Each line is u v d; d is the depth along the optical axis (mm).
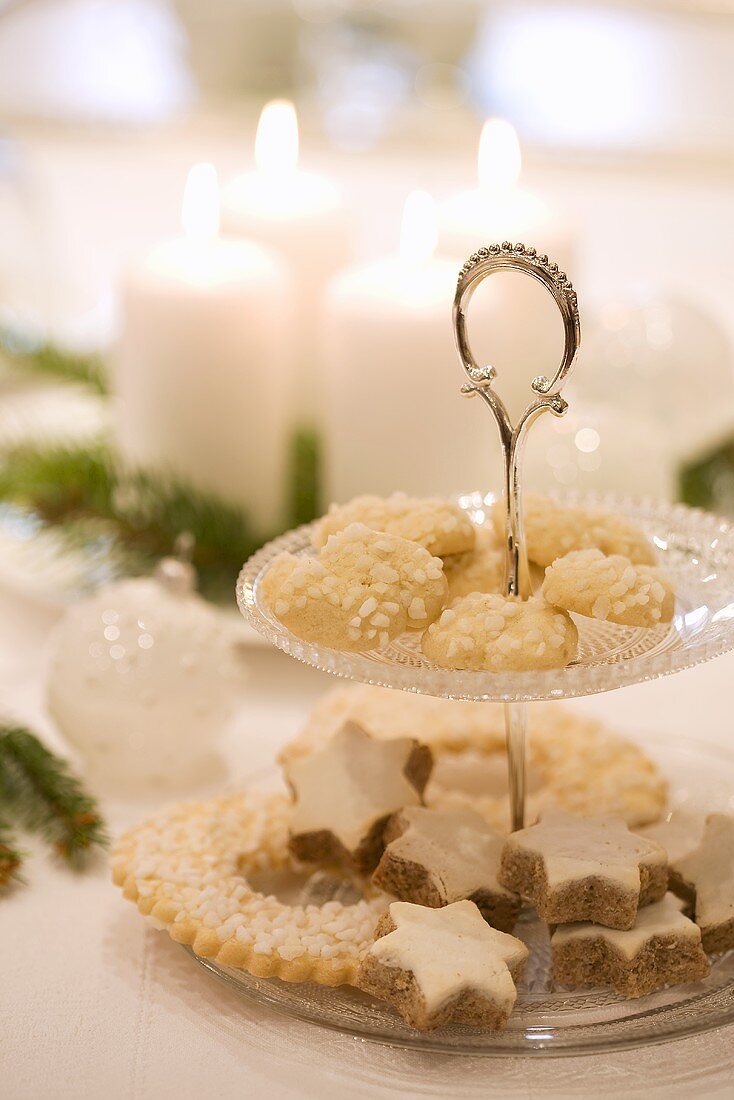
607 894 667
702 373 1011
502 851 694
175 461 956
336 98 1564
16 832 773
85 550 971
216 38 1552
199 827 739
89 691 787
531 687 619
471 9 1526
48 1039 669
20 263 1351
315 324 1060
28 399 1193
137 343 941
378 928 677
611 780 772
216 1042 668
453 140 1578
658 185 1665
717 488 1017
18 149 1508
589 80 1631
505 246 646
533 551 700
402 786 733
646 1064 656
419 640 681
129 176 1666
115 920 726
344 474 923
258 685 886
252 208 1047
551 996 674
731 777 803
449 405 900
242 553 943
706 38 1653
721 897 691
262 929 686
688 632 679
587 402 979
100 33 1603
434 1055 661
